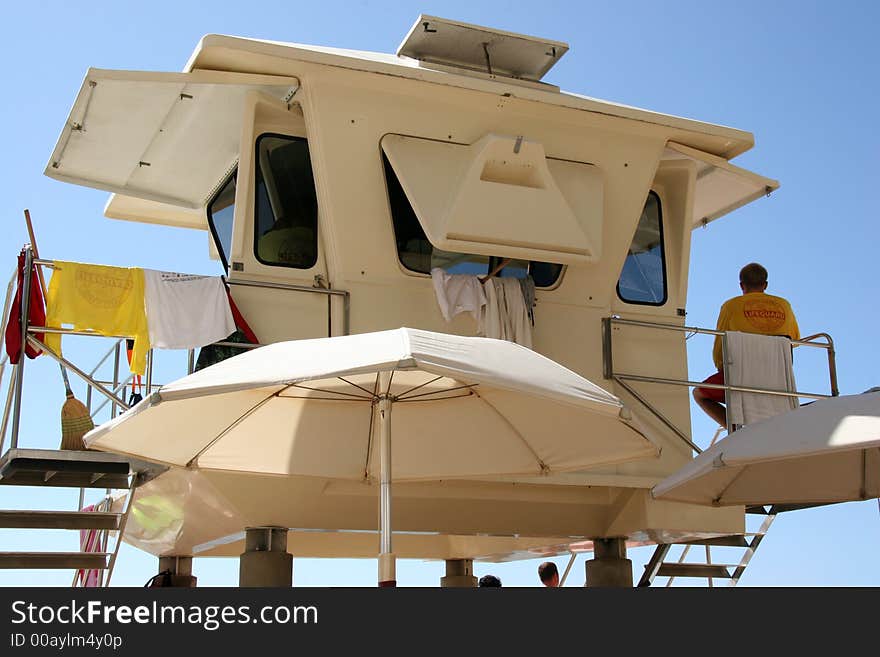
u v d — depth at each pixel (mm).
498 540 10742
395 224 8242
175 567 10508
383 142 8125
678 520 8938
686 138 8969
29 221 7336
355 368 5285
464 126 8336
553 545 10555
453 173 8203
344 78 7934
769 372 9055
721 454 6969
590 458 6820
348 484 8109
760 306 9500
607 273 8875
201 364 7852
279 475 7211
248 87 8148
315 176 8086
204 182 9766
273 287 7992
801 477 7867
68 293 7336
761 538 9750
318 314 8125
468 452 7086
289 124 8445
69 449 7453
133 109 8297
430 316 8266
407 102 8164
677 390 9109
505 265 8664
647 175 8898
